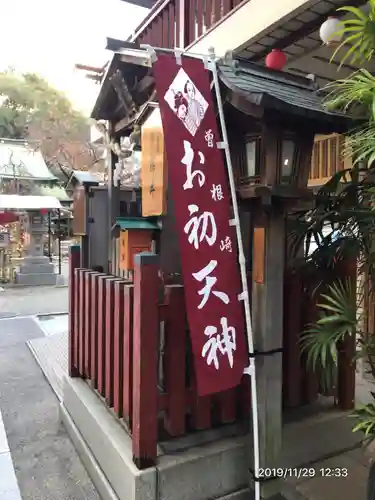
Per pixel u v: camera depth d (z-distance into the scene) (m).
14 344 6.70
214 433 2.59
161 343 2.78
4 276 13.97
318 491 2.44
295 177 2.29
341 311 2.21
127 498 2.29
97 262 3.94
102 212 3.98
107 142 3.98
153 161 2.66
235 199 2.23
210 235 2.15
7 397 4.49
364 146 1.83
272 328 2.36
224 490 2.44
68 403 3.65
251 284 2.68
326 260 2.55
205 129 2.17
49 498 2.69
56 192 15.84
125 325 2.49
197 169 2.12
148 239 2.95
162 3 5.09
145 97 3.09
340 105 2.32
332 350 2.09
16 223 15.17
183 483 2.31
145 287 2.22
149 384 2.25
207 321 2.13
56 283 13.95
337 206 2.43
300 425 2.74
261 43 3.92
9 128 25.09
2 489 2.77
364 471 2.63
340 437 2.86
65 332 7.29
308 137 2.31
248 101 2.03
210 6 4.59
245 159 2.37
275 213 2.32
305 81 2.81
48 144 25.16
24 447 3.36
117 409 2.67
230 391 2.68
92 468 2.86
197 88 2.16
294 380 2.98
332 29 3.04
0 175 14.71
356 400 3.54
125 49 2.83
